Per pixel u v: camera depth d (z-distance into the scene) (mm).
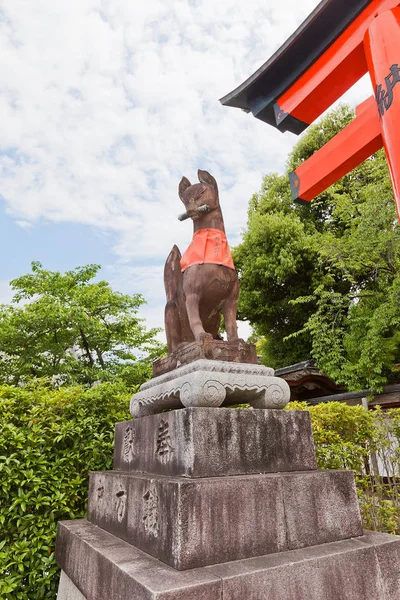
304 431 3041
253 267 14789
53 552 3703
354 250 10336
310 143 16156
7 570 3553
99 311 15617
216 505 2311
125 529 2846
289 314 15438
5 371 13062
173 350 3568
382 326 9570
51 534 3748
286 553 2410
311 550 2477
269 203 16609
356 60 3904
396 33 3082
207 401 2727
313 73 4234
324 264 13531
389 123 2893
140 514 2654
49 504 3775
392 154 2814
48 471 3889
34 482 3768
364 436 5160
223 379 2844
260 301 15344
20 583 3475
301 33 4016
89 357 15383
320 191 4531
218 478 2443
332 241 11281
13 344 13195
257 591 2070
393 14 3242
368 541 2686
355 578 2426
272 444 2838
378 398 9602
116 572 2230
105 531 3184
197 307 3293
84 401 4410
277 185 17031
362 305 11234
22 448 3881
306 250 14078
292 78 4406
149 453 3068
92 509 3617
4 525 3646
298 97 4363
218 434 2621
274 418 2914
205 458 2521
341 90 4258
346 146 4066
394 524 4637
